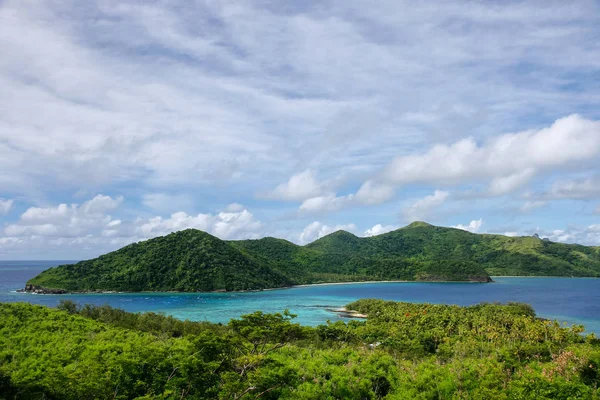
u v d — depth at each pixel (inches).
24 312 2849.4
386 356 2148.1
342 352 2329.0
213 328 3572.8
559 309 6983.3
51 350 1935.3
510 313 4825.3
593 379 1707.7
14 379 1305.4
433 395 1697.8
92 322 2935.5
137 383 1347.2
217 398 1392.7
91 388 1268.5
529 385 1635.1
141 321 3543.3
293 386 1578.5
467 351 3046.3
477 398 1592.0
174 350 1686.8
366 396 1674.5
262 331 1683.1
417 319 4392.2
